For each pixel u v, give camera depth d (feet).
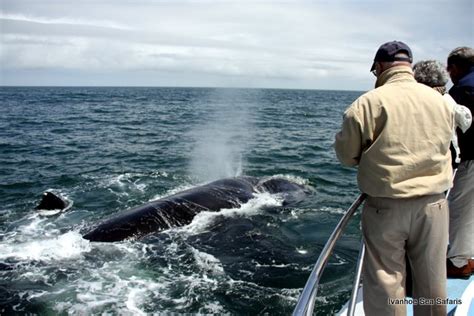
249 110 198.39
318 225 36.99
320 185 52.37
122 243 32.09
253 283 27.14
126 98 312.71
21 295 25.52
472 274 16.58
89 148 80.59
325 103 288.30
